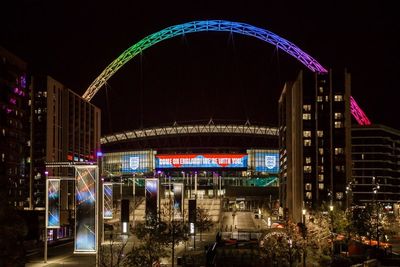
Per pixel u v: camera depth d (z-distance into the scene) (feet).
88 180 231.91
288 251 286.25
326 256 309.42
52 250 415.23
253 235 402.11
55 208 305.94
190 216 383.86
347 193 647.97
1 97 616.39
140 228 361.92
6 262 207.72
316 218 463.42
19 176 648.79
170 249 394.73
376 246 345.10
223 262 294.46
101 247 258.78
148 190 369.50
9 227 210.59
